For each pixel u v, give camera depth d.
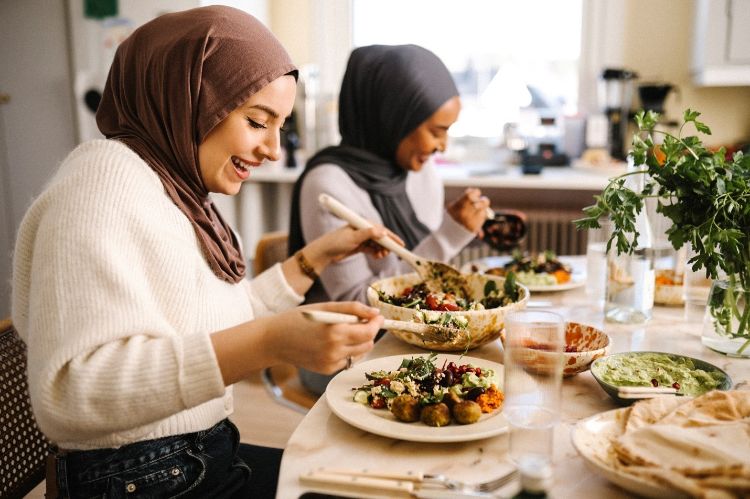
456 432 0.84
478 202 1.82
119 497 0.98
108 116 1.14
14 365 1.13
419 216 2.31
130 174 0.96
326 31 3.70
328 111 3.61
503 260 1.92
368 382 1.02
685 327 1.35
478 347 1.23
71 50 3.26
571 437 0.78
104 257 0.84
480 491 0.73
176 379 0.81
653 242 1.36
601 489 0.74
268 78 1.04
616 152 3.34
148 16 3.13
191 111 1.04
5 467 1.10
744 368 1.11
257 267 2.18
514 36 3.60
